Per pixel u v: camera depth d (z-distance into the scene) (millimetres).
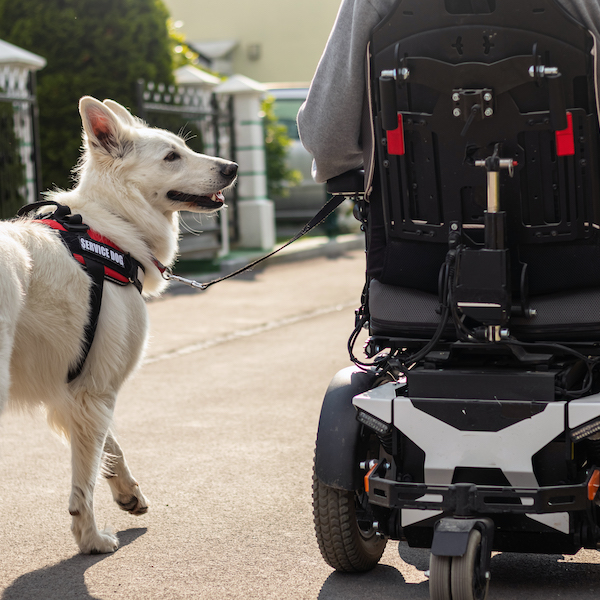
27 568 3299
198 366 7102
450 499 2643
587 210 2582
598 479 2689
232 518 3744
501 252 2580
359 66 2723
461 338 2709
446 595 2518
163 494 4090
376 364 3109
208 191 3953
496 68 2486
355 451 2918
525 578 3037
